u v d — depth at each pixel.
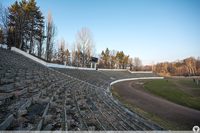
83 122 10.95
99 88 31.75
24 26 47.66
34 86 14.38
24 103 9.48
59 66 41.59
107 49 108.31
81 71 49.88
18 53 36.53
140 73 102.69
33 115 8.87
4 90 10.24
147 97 33.72
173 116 20.80
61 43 75.06
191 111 24.12
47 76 22.28
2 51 27.75
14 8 46.88
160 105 26.88
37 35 51.72
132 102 27.08
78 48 73.69
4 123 6.48
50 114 10.07
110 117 13.82
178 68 142.88
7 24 47.50
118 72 85.25
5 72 14.94
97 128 10.60
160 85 61.41
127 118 14.77
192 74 133.38
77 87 24.19
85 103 16.47
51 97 13.21
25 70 19.67
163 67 154.00
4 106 8.48
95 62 74.88
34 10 49.03
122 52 115.94
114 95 30.19
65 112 11.44
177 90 48.53
